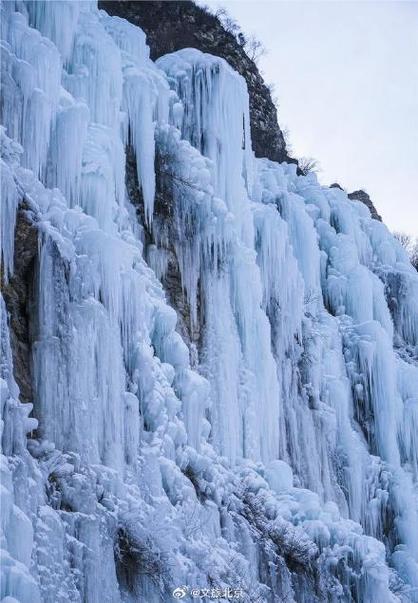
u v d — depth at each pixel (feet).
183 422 67.05
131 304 62.28
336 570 75.41
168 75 82.64
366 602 76.23
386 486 92.79
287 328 85.97
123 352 61.77
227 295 77.05
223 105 82.58
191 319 74.54
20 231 54.60
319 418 87.35
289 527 72.28
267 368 77.87
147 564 55.62
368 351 96.63
